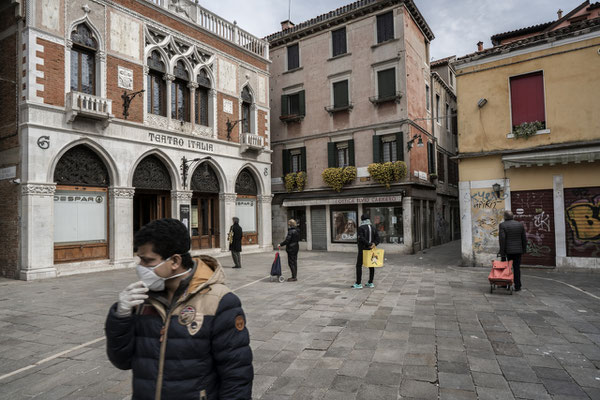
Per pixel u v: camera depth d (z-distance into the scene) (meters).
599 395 3.65
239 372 1.72
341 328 5.91
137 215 16.22
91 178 13.27
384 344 5.15
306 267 13.60
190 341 1.69
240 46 19.56
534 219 12.09
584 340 5.25
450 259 15.71
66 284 10.48
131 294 1.68
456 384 3.91
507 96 12.59
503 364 4.43
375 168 18.97
